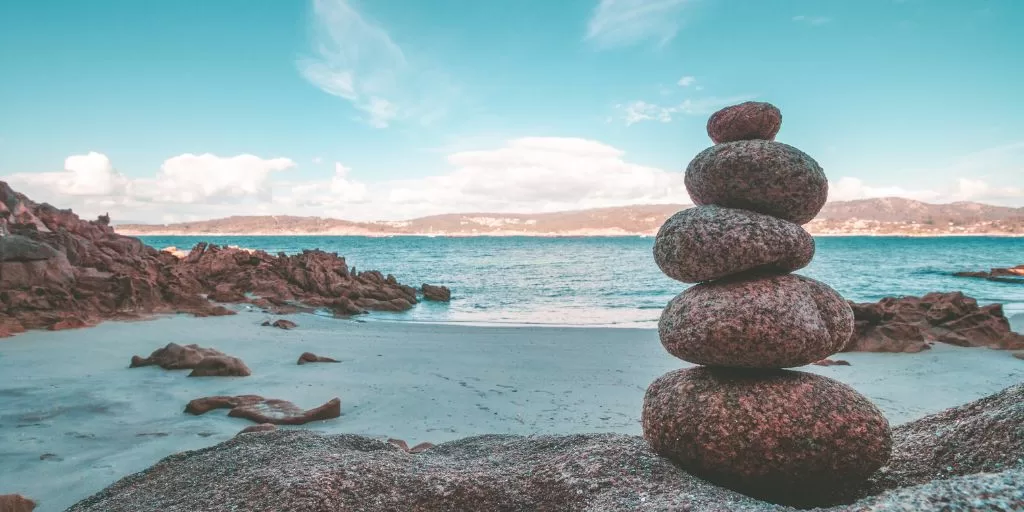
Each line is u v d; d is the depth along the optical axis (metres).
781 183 4.97
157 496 5.09
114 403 9.65
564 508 4.40
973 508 2.99
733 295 4.72
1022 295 32.31
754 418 4.50
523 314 26.73
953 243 150.50
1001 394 5.63
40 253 19.89
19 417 8.78
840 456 4.40
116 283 20.98
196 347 13.02
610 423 8.83
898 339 15.23
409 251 110.94
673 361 13.73
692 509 3.80
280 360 13.77
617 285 42.22
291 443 6.27
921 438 5.28
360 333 18.62
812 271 54.81
